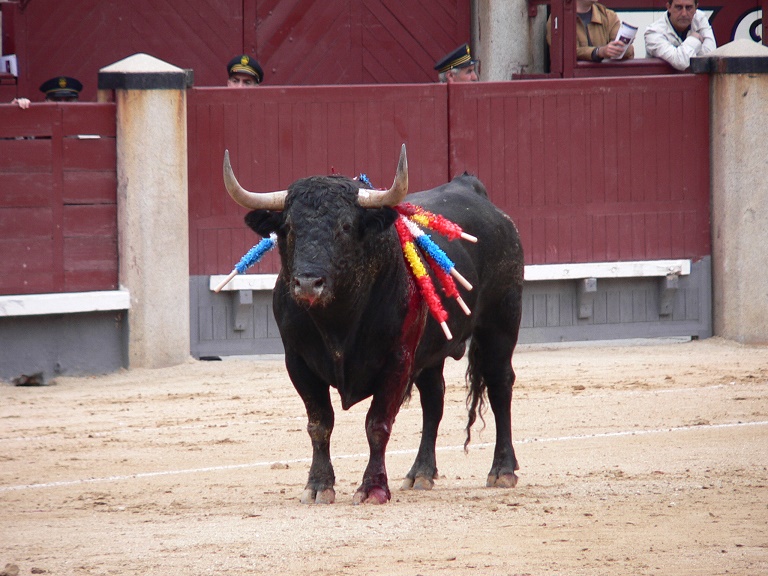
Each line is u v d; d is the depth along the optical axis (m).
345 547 17.14
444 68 44.41
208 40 49.31
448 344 22.38
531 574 15.60
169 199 38.62
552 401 32.59
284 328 20.47
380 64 50.78
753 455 24.95
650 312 44.12
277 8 49.84
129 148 38.22
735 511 19.33
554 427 29.31
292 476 24.30
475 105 42.56
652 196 43.84
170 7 48.94
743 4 51.19
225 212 40.88
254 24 49.66
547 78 46.97
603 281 43.72
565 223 43.28
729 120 43.22
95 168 38.50
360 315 20.11
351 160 41.88
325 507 20.38
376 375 20.66
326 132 41.66
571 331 43.72
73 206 38.31
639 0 49.62
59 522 19.91
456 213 23.16
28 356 37.44
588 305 43.56
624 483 22.28
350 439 28.53
